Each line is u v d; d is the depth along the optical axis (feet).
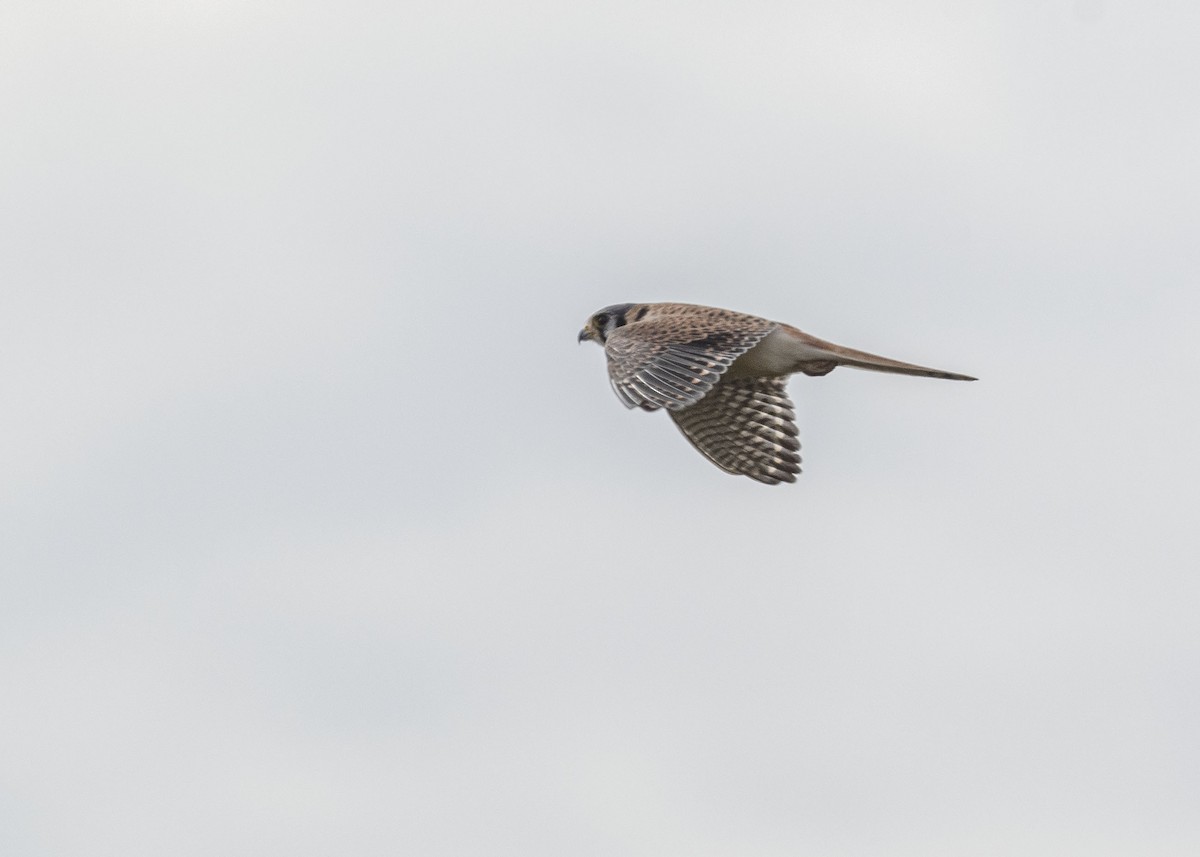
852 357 51.44
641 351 47.75
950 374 51.19
